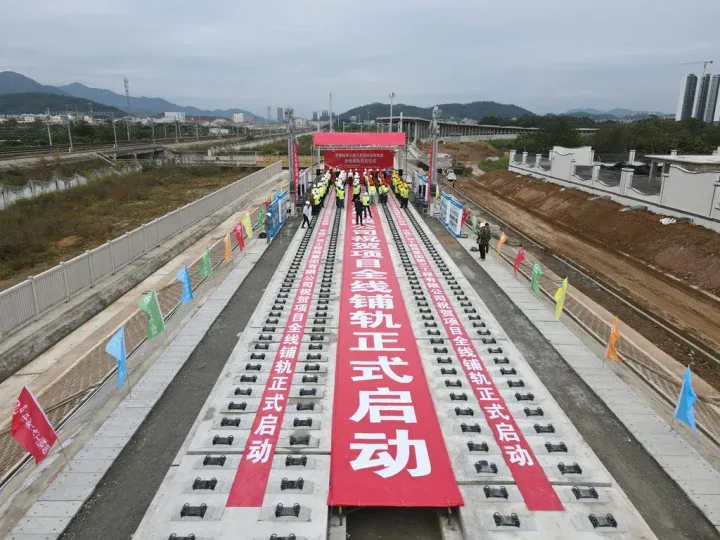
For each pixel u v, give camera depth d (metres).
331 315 12.27
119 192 33.00
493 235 23.78
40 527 6.20
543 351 10.84
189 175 45.50
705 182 20.50
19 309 11.59
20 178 34.84
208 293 13.95
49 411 8.54
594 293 17.42
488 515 6.27
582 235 25.33
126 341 11.20
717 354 12.95
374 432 7.79
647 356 10.88
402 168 43.41
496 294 14.19
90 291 14.05
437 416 8.23
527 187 36.84
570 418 8.51
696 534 6.23
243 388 8.98
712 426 8.49
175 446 7.75
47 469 7.19
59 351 11.41
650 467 7.38
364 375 9.46
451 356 10.25
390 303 13.07
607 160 45.97
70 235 22.41
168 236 19.84
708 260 18.09
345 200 29.08
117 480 7.05
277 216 21.36
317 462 7.17
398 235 20.75
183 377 9.67
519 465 7.17
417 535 6.35
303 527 6.06
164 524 6.09
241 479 6.83
